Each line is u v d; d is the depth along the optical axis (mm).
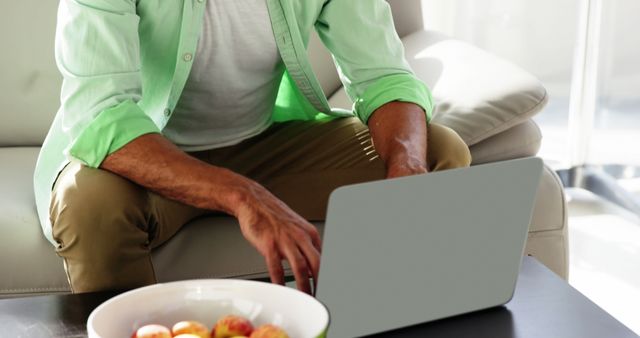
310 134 1908
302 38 1836
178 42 1691
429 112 1808
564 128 3438
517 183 1246
